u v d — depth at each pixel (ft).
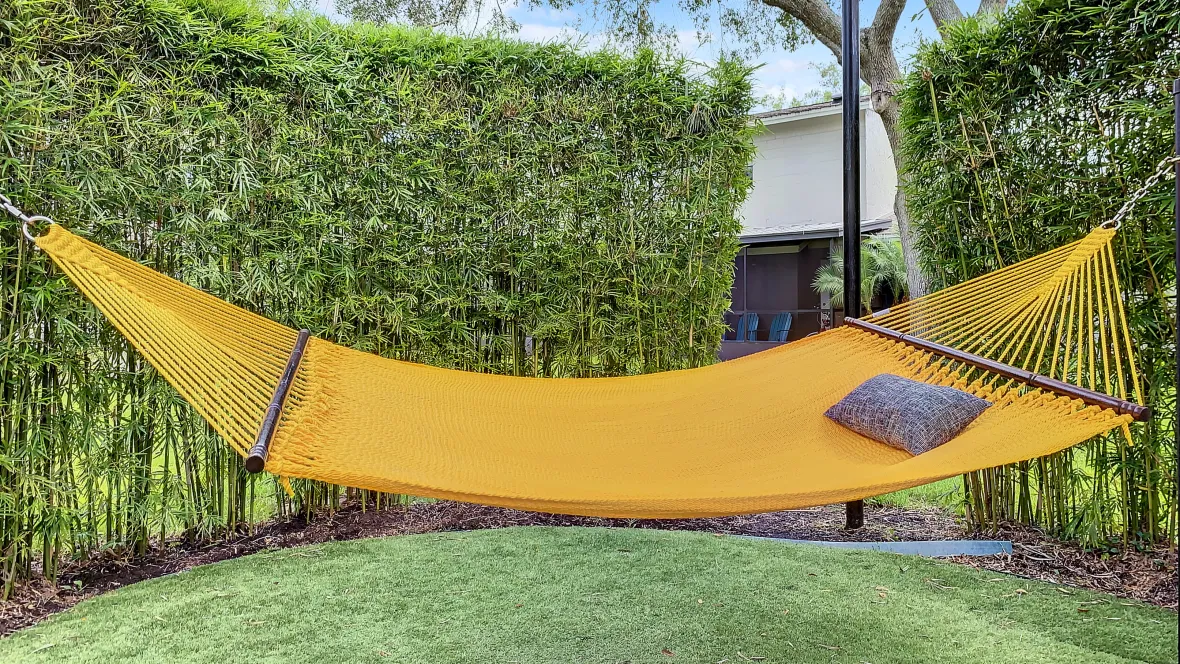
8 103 7.56
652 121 12.74
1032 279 8.58
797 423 8.92
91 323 8.65
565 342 12.71
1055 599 7.97
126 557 9.57
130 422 9.15
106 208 8.96
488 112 11.89
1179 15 7.55
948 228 10.73
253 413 6.11
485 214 12.07
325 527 11.17
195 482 10.03
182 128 9.50
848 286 10.96
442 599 8.05
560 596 8.13
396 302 11.57
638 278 12.81
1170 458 8.59
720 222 13.11
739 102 13.03
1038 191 9.54
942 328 9.21
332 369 8.24
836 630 7.16
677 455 8.07
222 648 6.81
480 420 8.69
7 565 8.13
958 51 9.98
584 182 12.44
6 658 6.61
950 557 9.57
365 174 11.14
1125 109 8.21
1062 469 9.51
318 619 7.50
